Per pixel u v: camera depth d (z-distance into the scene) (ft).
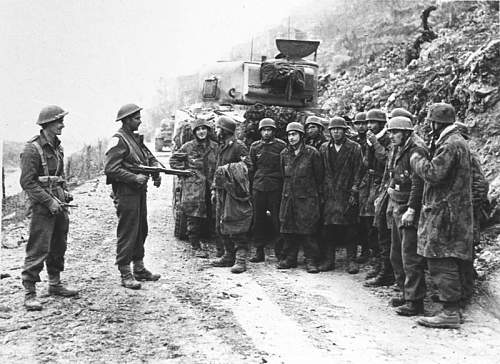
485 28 44.21
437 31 58.18
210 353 15.11
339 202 24.38
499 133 27.89
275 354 15.24
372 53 72.38
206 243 29.63
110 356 14.64
